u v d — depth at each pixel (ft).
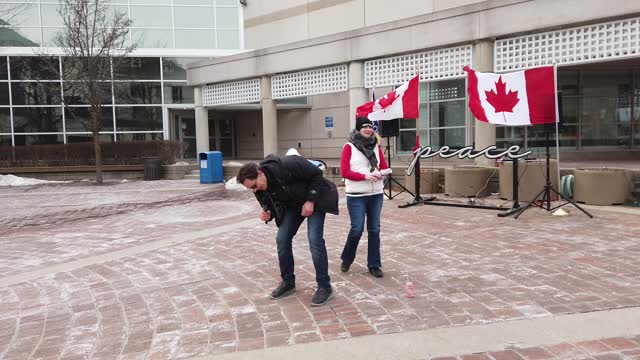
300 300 14.75
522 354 10.62
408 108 32.12
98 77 57.77
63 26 69.46
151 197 43.34
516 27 36.88
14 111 71.72
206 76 63.77
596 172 29.30
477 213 28.40
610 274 15.87
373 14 68.03
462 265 17.63
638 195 29.84
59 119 72.54
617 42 33.47
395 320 12.86
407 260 18.66
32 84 71.56
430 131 62.03
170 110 76.74
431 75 43.21
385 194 36.63
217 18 77.51
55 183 59.00
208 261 19.81
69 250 23.11
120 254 21.74
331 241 22.50
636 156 54.54
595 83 54.95
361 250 20.45
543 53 36.78
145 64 75.05
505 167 33.06
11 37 71.87
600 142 55.52
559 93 28.27
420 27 42.42
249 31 84.33
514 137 56.75
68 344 12.43
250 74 58.18
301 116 77.36
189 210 34.65
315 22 74.84
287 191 13.98
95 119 57.82
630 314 12.52
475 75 28.09
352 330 12.35
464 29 39.63
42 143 72.28
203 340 12.21
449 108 60.13
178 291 16.17
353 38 47.60
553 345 10.98
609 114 55.26
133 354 11.62
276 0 79.71
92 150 63.98
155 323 13.53
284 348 11.46
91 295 16.28
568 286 14.85
